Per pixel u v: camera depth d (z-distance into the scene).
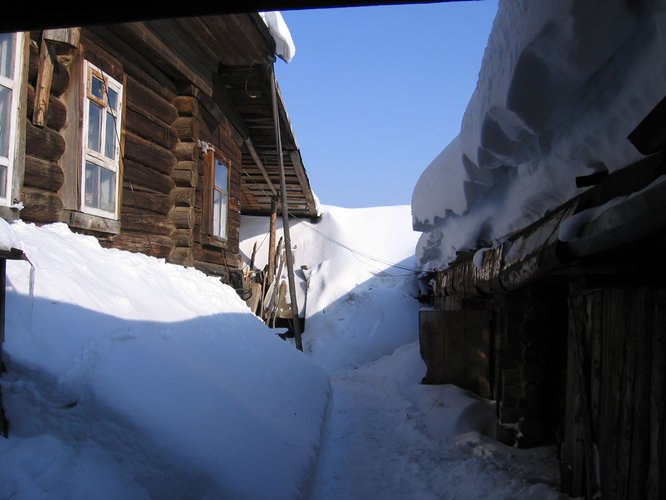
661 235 2.43
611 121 2.60
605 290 2.96
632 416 2.56
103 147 4.93
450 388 7.21
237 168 9.79
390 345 14.05
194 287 5.85
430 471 4.53
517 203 4.45
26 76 3.81
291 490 3.15
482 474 4.23
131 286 4.29
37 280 3.20
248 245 18.31
